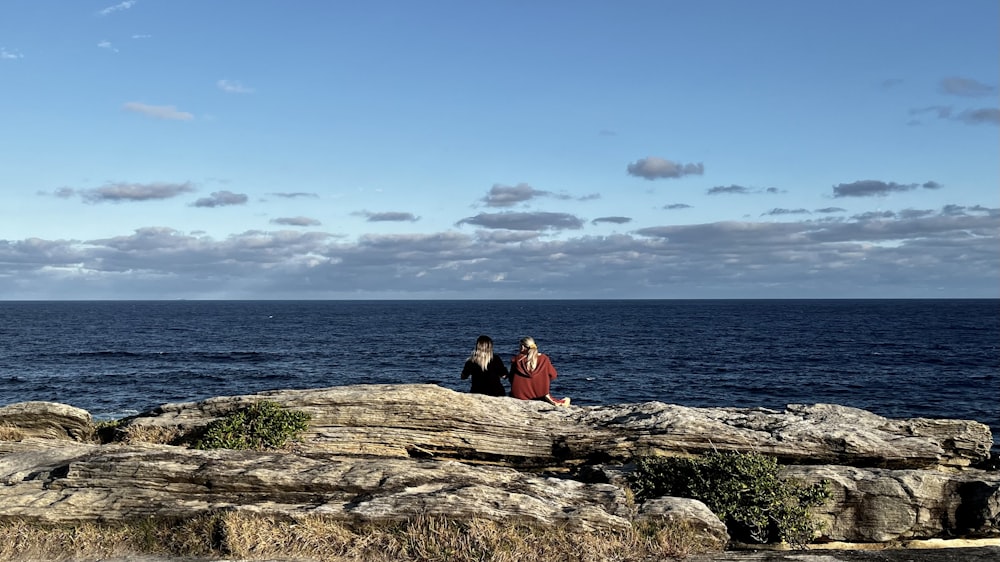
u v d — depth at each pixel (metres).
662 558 9.41
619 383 51.69
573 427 14.62
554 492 10.70
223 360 68.12
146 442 14.30
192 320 168.50
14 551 9.10
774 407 42.53
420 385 15.30
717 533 10.09
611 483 12.18
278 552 9.06
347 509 9.59
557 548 9.25
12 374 55.25
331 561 8.91
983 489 11.65
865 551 9.96
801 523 10.96
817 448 13.64
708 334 109.81
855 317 180.88
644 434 14.13
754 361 67.88
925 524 11.79
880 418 14.91
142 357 70.62
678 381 53.06
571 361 67.44
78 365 62.50
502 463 14.63
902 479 11.95
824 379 54.53
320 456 13.19
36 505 9.72
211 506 9.76
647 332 115.94
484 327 134.88
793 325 138.62
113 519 9.61
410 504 9.60
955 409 41.59
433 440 14.51
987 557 9.70
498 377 16.55
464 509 9.50
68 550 9.17
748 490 11.16
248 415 14.14
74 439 15.64
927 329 123.12
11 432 15.33
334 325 143.50
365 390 15.02
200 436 14.84
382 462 11.30
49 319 170.12
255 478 10.38
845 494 11.91
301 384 51.16
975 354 75.12
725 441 13.84
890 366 63.75
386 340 97.50
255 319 176.62
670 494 11.61
